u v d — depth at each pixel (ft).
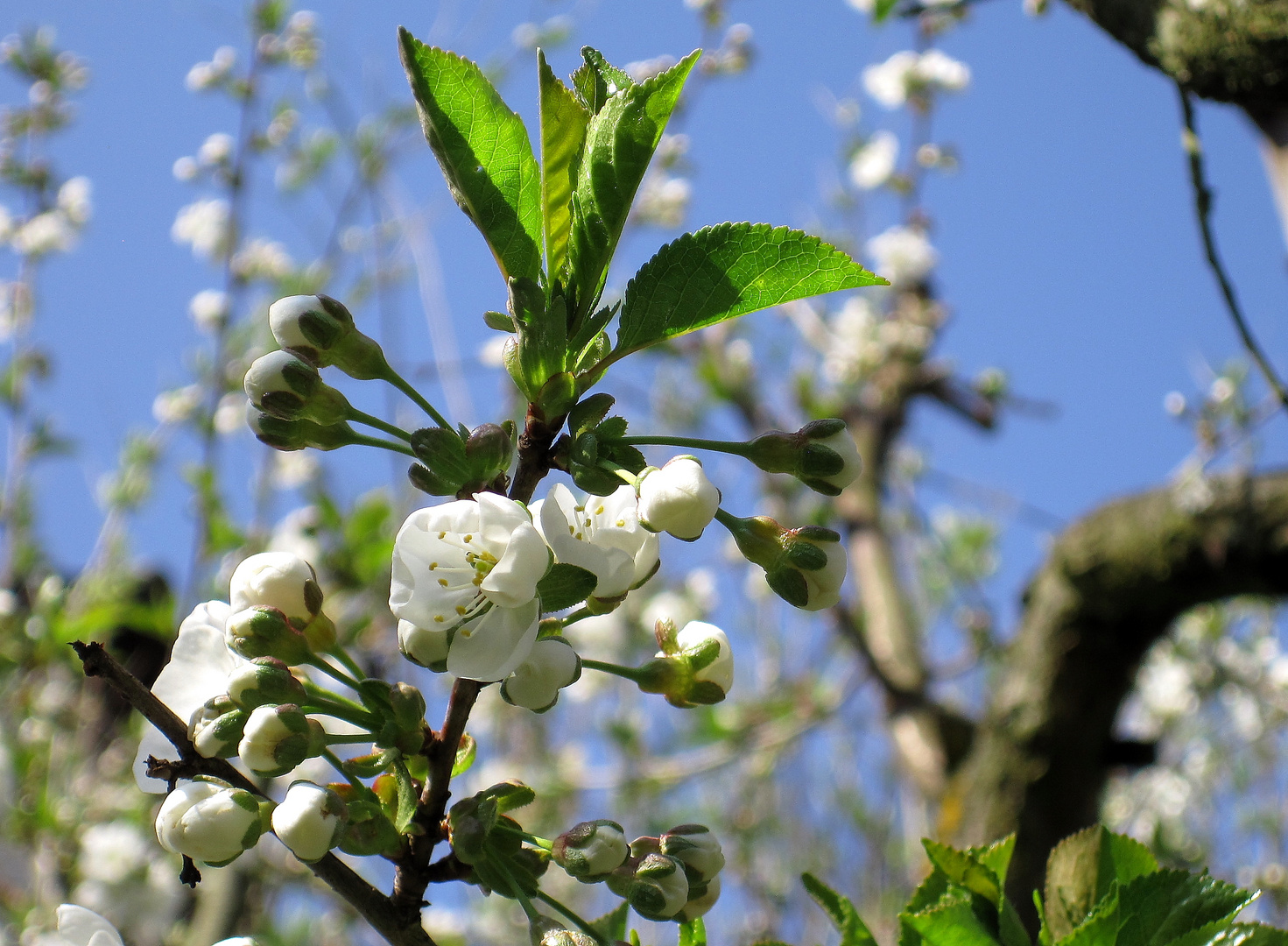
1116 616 15.08
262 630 5.14
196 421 20.08
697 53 5.15
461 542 5.11
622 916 5.95
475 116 5.32
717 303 5.28
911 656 18.03
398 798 5.26
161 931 16.15
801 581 5.62
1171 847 14.66
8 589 19.31
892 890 21.89
